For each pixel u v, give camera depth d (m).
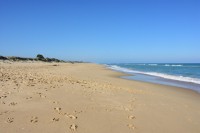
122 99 9.07
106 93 10.32
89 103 7.89
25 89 9.90
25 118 5.86
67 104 7.53
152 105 8.28
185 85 16.91
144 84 16.72
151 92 12.16
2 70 22.02
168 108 7.94
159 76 26.66
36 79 14.18
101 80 17.75
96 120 6.01
